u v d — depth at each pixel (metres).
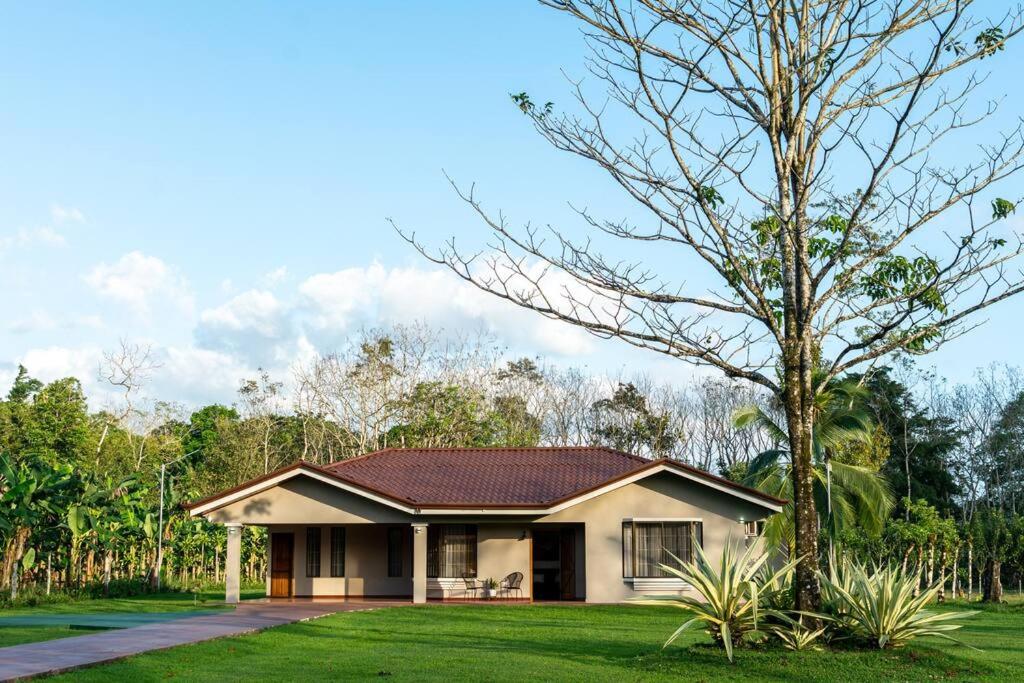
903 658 15.19
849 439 36.59
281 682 13.93
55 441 44.62
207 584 42.97
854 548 36.56
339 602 28.88
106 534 32.94
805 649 15.62
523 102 15.43
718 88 15.48
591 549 29.06
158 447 58.84
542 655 16.97
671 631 21.31
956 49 15.11
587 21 15.05
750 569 16.34
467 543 30.78
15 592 28.91
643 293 15.71
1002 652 18.55
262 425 61.28
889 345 16.02
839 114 15.59
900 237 15.63
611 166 15.45
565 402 63.44
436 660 16.33
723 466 62.59
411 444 54.84
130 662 15.08
